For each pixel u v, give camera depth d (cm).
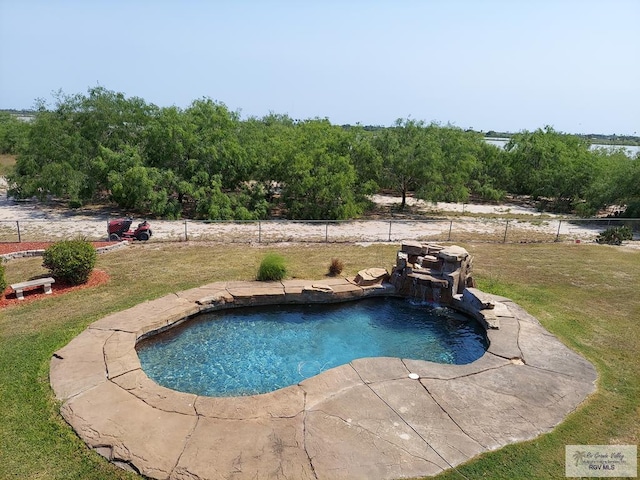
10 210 2070
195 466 470
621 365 709
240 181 2295
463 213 2462
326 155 2109
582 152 2934
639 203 2156
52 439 506
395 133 2648
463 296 993
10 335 760
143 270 1146
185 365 741
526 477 467
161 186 2022
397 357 778
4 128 3634
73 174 2011
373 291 1044
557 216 2391
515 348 755
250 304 973
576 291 1065
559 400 607
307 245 1491
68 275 1003
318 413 566
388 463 482
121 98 2248
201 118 2183
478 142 3120
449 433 533
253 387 682
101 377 636
